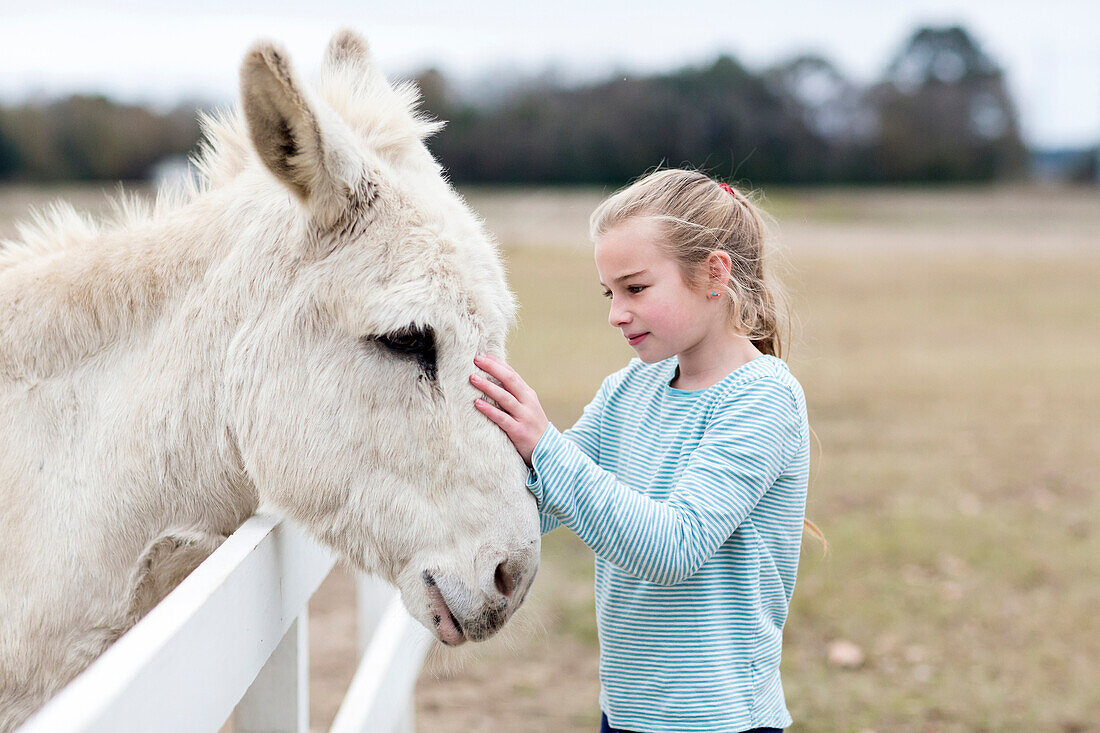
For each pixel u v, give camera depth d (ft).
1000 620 17.12
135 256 7.29
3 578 6.58
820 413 32.58
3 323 7.02
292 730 6.86
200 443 7.09
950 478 25.34
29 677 6.70
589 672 15.93
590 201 122.01
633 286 6.88
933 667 15.43
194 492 7.14
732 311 7.01
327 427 6.66
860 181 173.17
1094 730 13.61
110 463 6.93
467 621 6.53
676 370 7.45
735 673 6.66
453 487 6.58
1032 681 14.97
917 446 28.45
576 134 147.23
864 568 19.31
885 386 36.99
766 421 6.66
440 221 6.79
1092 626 16.93
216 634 4.75
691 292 6.84
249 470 6.89
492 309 6.85
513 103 150.71
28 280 7.23
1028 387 37.11
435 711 14.43
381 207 6.64
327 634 17.42
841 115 174.40
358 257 6.58
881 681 14.97
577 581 19.30
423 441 6.58
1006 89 184.03
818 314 55.31
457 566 6.56
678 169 7.44
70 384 7.02
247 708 6.88
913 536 21.04
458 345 6.60
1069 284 69.46
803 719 13.75
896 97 176.96
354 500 6.68
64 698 3.38
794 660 15.70
